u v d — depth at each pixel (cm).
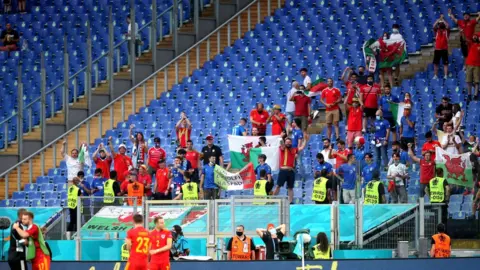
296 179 8100
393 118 8181
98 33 10550
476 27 9250
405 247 6725
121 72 9850
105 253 6988
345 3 9919
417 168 7869
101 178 7819
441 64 8950
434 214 6919
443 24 8781
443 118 8012
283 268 6225
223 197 8219
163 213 6975
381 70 8906
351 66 9281
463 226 7138
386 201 7350
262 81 9419
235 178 7669
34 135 9512
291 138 8000
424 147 7650
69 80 9756
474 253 7019
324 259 6256
